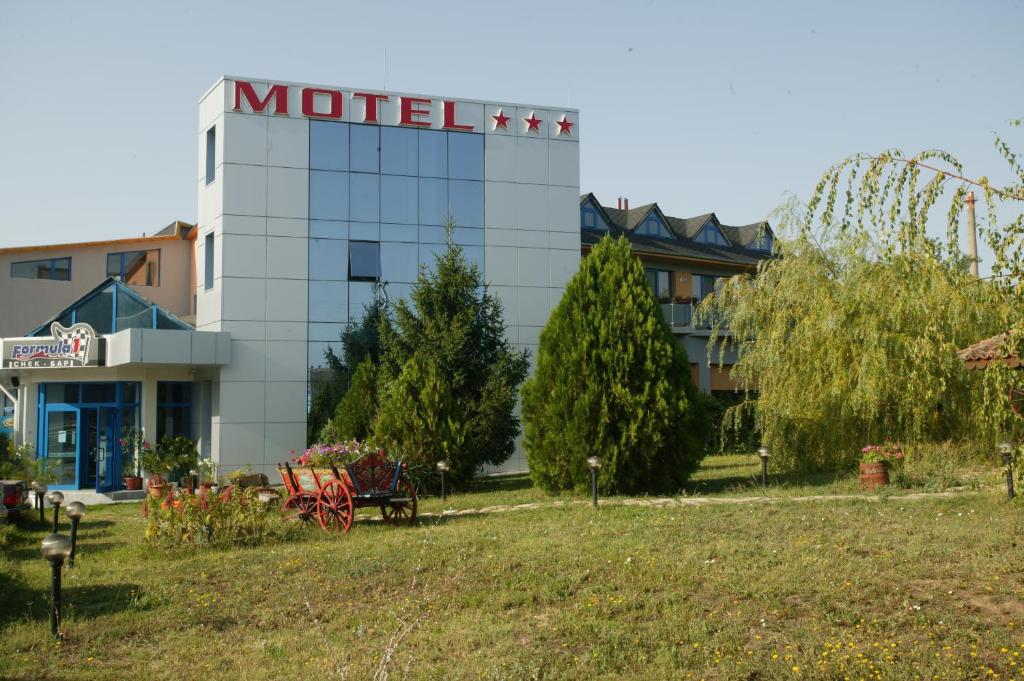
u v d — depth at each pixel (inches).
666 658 269.9
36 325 1221.7
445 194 1082.1
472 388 874.1
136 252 1275.8
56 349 962.1
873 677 250.2
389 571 398.3
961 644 272.1
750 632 290.8
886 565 361.4
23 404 1029.2
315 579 391.5
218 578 405.4
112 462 984.9
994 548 385.4
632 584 352.8
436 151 1082.7
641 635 293.3
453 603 343.6
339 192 1040.2
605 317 693.9
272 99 1023.0
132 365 971.3
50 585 395.5
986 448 711.1
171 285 1284.4
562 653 279.6
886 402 745.0
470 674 264.1
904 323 722.8
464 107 1098.7
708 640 285.3
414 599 350.0
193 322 1211.2
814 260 796.6
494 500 694.5
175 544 486.9
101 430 996.6
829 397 764.0
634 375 677.9
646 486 679.7
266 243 1008.2
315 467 592.1
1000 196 264.7
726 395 1331.2
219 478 938.7
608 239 725.3
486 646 290.8
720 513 531.5
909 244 282.7
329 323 1021.8
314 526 566.3
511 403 850.1
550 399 700.7
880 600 316.2
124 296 1013.2
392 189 1061.1
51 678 270.2
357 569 402.6
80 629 321.1
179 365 971.9
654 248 1385.3
